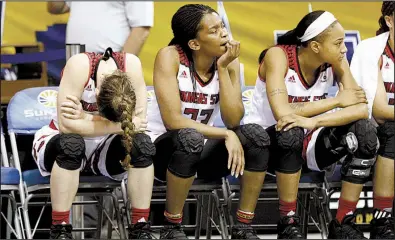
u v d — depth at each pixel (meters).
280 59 15.46
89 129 14.09
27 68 20.06
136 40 18.80
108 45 18.95
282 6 20.70
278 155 14.53
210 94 15.36
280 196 14.78
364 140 14.58
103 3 18.89
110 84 13.88
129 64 14.67
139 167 14.06
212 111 15.55
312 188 16.19
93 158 14.80
